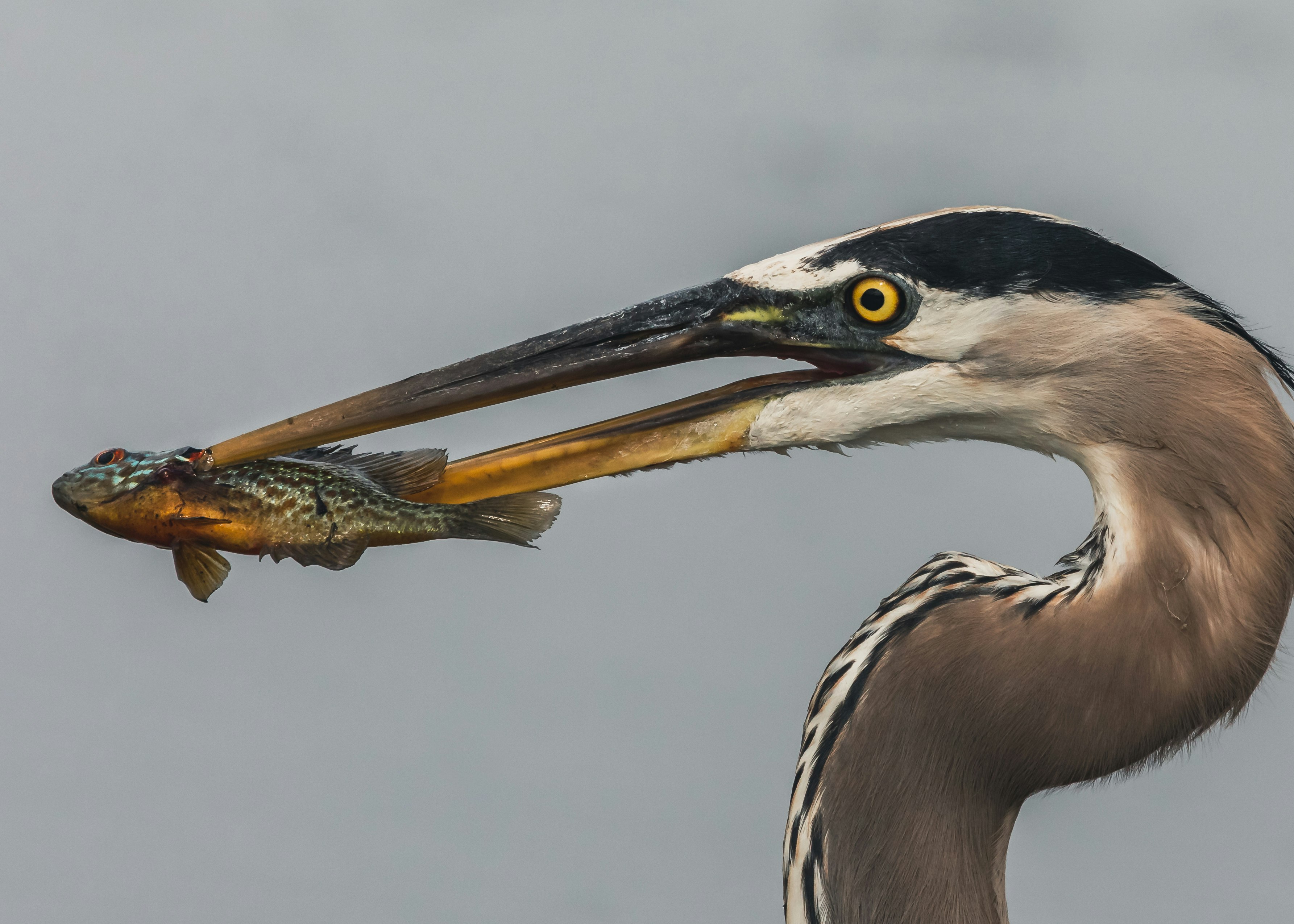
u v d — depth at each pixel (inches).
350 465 252.1
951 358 251.8
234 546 252.2
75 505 252.1
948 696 250.8
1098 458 251.0
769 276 252.4
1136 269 251.1
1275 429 250.5
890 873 250.8
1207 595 250.4
